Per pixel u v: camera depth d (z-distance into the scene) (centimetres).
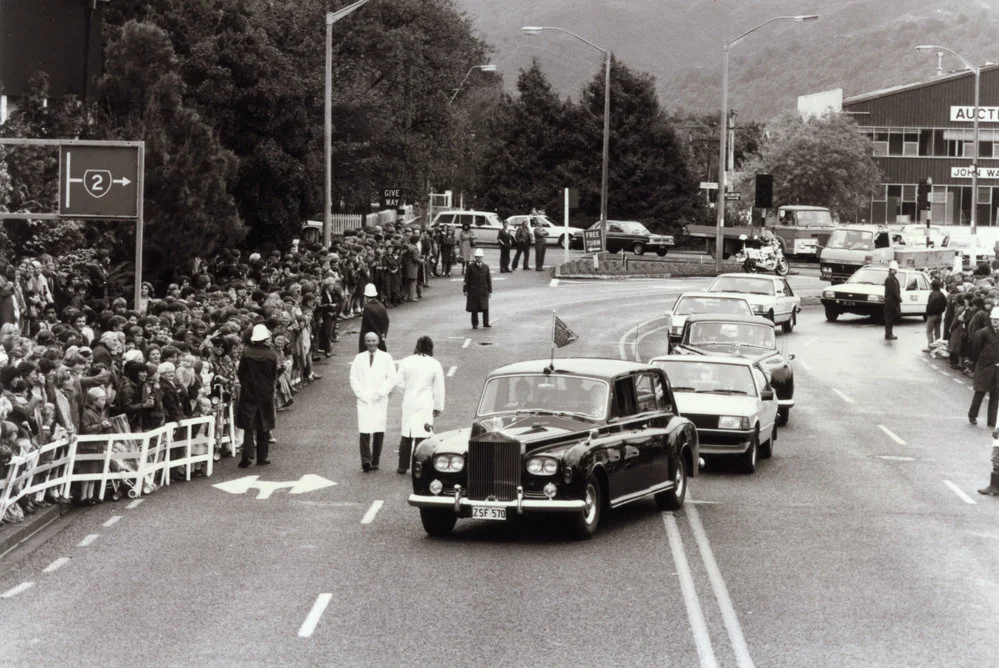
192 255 3988
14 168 3438
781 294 4712
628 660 1258
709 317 3120
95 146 2731
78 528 1875
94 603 1462
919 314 5253
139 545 1766
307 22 6128
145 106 4078
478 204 10344
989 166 11312
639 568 1648
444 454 1800
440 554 1722
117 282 3691
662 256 7994
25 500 1916
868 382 3662
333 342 4044
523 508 1758
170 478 2255
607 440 1864
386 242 5212
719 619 1412
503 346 4047
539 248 6688
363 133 6291
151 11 4762
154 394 2194
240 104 5131
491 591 1523
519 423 1862
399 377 2333
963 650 1309
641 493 1947
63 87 3856
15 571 1616
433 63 7394
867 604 1488
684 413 2355
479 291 4428
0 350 1941
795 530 1902
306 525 1905
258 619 1395
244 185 5203
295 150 5303
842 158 10056
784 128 10406
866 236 6869
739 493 2195
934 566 1686
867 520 1983
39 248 3416
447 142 7525
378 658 1255
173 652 1273
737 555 1733
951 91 11294
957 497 2184
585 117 9944
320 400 3134
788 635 1355
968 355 3862
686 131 15250
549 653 1277
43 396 1947
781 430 2895
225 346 2494
